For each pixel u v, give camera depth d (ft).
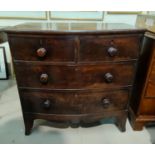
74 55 3.12
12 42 3.05
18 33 2.93
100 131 4.36
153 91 3.92
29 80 3.42
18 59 3.20
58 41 3.00
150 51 3.56
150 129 4.48
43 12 5.75
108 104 3.71
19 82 3.46
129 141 4.02
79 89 3.50
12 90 6.18
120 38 3.08
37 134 4.21
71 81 3.40
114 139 4.09
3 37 3.77
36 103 3.71
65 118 3.87
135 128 4.37
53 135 4.19
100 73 3.38
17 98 5.66
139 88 4.11
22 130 4.31
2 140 3.97
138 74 4.17
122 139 4.09
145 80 3.81
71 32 2.88
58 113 3.81
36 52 3.10
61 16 5.80
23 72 3.34
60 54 3.11
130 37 3.11
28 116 3.92
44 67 3.26
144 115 4.26
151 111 4.21
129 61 3.35
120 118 4.14
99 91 3.59
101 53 3.16
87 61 3.20
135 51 3.27
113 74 3.44
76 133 4.27
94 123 4.65
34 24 4.02
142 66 3.95
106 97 3.70
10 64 6.86
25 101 3.71
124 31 2.99
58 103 3.68
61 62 3.18
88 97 3.63
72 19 5.86
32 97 3.64
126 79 3.55
